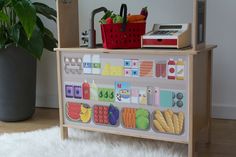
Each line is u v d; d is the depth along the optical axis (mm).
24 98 2160
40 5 2182
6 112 2150
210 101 1728
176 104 1493
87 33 1759
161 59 1490
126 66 1564
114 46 1608
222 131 1903
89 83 1664
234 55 2070
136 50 1522
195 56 1463
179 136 1510
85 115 1704
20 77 2125
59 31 1705
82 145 1685
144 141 1737
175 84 1482
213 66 2117
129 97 1584
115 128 1645
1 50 2070
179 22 2133
